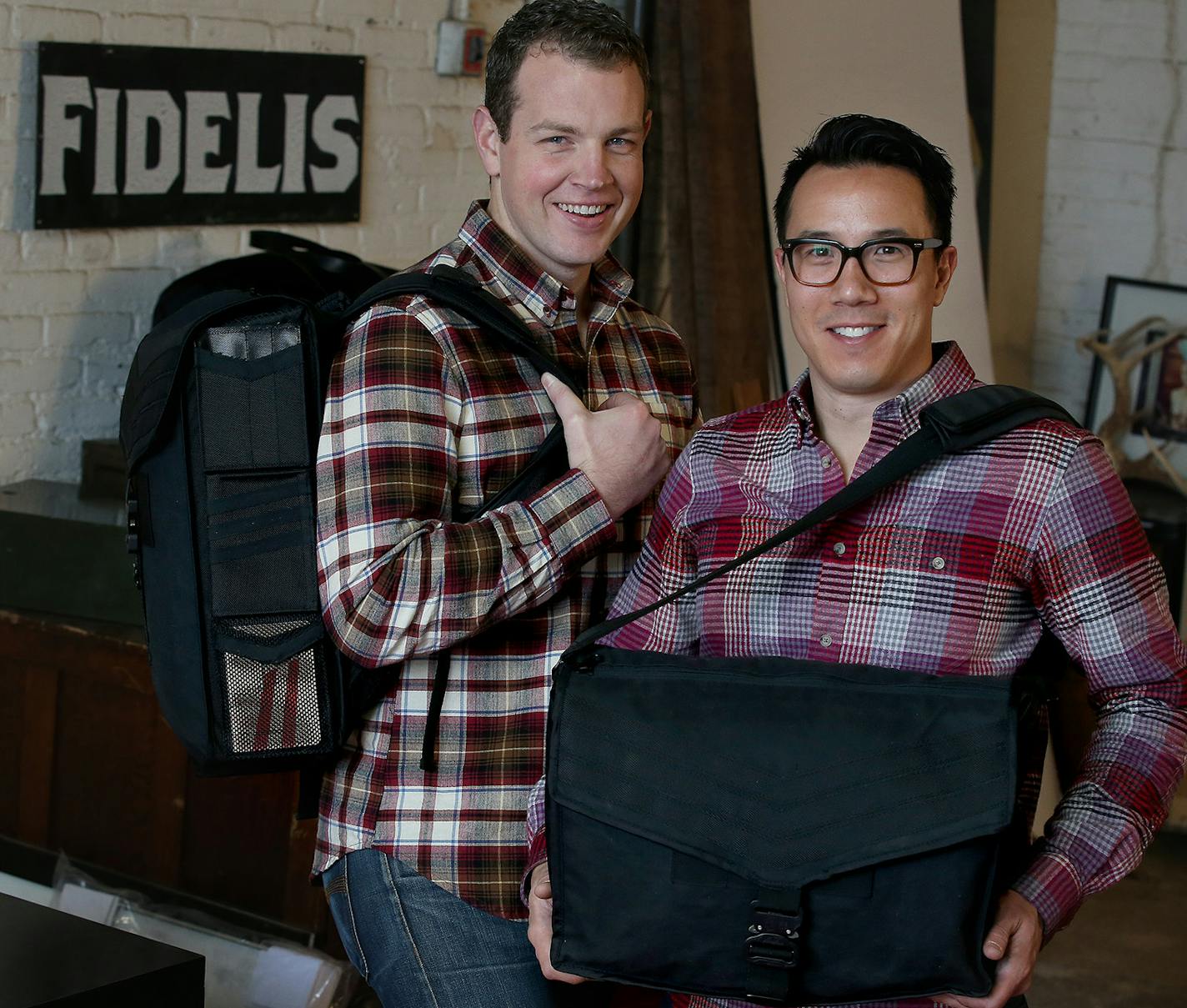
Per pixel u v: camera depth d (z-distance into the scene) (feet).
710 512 4.78
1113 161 15.06
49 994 5.37
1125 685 4.30
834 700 4.19
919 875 3.98
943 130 13.74
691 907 4.15
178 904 8.41
